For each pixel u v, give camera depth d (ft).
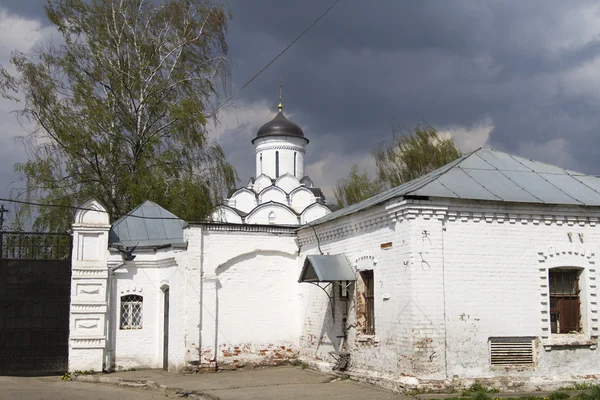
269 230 63.10
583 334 47.29
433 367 42.88
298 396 44.01
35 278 58.75
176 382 52.13
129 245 64.39
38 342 58.18
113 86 92.84
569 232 47.62
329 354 56.24
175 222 67.92
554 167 54.75
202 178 93.25
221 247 60.95
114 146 91.56
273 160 153.69
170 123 94.32
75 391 48.98
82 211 60.23
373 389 45.68
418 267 43.75
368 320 51.31
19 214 84.84
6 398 45.14
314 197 149.79
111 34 92.27
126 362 61.05
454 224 45.21
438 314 43.62
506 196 46.73
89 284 59.52
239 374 56.85
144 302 62.54
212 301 59.77
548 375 45.44
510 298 45.55
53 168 87.66
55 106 86.84
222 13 97.86
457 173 49.60
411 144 122.93
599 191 51.13
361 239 51.96
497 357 44.70
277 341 62.28
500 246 45.91
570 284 48.24
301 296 63.36
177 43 95.50
